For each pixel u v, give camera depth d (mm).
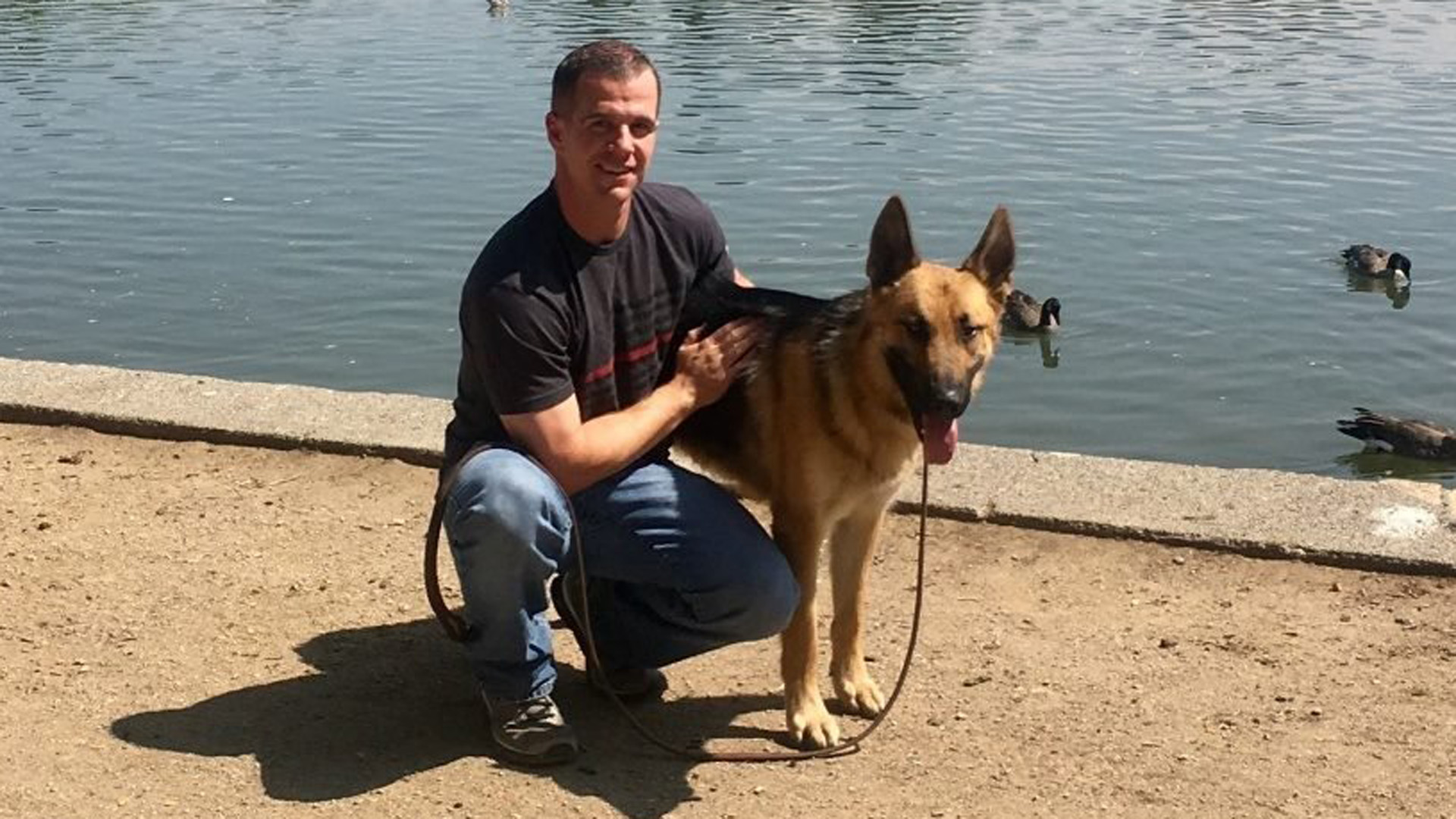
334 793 4117
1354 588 5461
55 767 4223
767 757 4355
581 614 4711
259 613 5258
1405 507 5910
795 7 31625
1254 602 5379
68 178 17609
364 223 15883
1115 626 5219
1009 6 31859
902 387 4297
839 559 4660
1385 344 13383
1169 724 4551
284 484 6410
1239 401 12422
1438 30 28562
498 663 4273
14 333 13047
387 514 6125
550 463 4078
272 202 16656
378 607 5328
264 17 30438
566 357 4113
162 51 26203
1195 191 17250
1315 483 6156
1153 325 13789
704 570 4246
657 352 4418
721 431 4641
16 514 6035
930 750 4418
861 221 15836
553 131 4102
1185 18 30266
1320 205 16828
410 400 7098
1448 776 4242
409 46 26625
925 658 5004
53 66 24688
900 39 27484
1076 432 11945
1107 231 15898
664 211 4445
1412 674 4844
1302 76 23828
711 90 22625
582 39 27188
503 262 4047
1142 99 22062
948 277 4352
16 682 4715
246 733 4438
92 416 6949
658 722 4621
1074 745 4434
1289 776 4254
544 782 4211
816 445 4355
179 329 13242
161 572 5555
